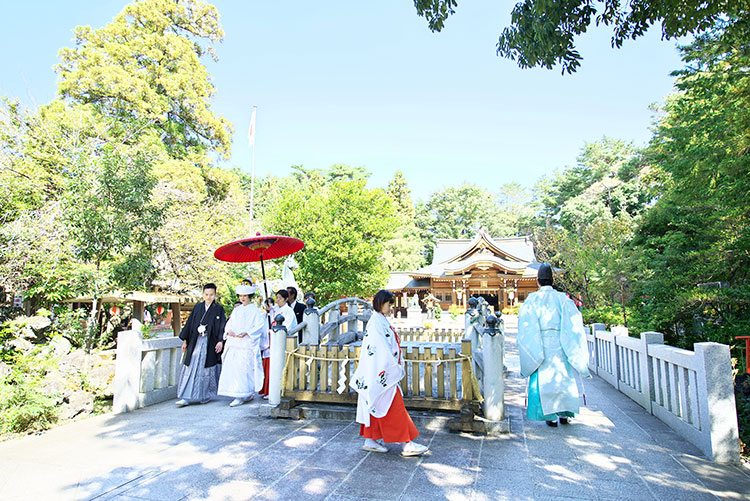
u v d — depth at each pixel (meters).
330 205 21.02
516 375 7.89
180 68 21.52
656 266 10.75
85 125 10.66
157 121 19.73
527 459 3.41
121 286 8.34
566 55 4.48
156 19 21.73
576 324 4.25
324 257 19.64
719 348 3.47
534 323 4.35
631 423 4.47
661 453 3.55
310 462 3.35
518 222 54.25
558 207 45.25
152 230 9.38
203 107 21.94
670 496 2.76
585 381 7.12
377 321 3.51
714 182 7.76
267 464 3.31
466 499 2.72
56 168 9.45
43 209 8.04
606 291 12.39
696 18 4.28
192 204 13.92
